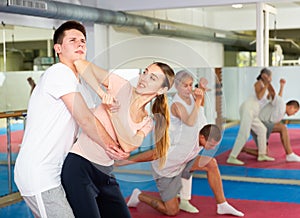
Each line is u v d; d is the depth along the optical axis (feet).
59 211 7.92
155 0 22.72
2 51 19.69
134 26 23.67
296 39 21.98
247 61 27.40
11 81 20.10
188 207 15.07
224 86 19.61
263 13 21.27
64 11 18.83
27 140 7.99
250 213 15.01
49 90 7.79
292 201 16.46
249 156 19.56
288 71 18.74
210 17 27.73
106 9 22.18
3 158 18.11
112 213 8.81
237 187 18.63
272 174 19.24
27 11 17.13
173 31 26.32
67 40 7.86
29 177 7.86
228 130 19.79
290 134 18.90
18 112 18.54
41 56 21.53
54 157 8.00
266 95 19.13
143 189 15.47
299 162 18.81
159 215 14.70
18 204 16.80
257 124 19.34
